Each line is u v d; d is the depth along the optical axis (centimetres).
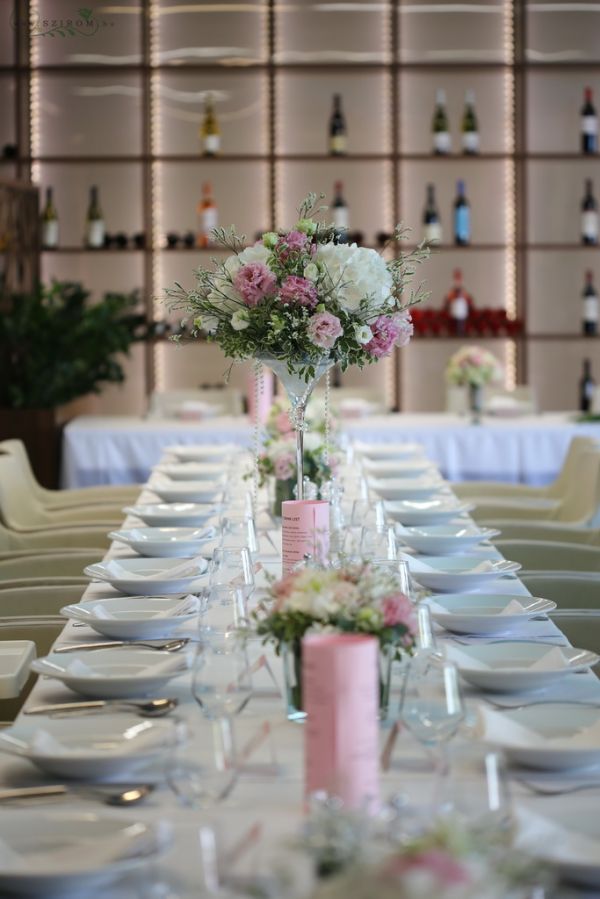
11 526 423
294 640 175
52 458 648
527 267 818
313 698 140
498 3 816
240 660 162
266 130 823
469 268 833
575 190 831
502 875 99
